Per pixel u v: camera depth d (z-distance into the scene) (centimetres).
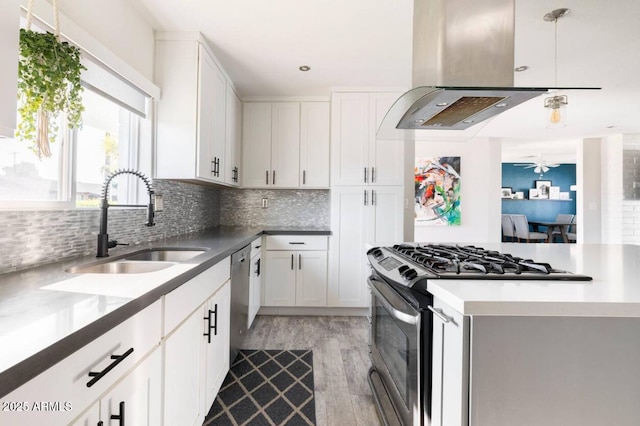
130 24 198
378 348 173
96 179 180
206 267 149
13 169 125
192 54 229
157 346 108
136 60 205
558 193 927
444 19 133
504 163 935
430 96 131
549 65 273
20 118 107
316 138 356
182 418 129
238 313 229
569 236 809
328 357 241
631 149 531
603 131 516
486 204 539
